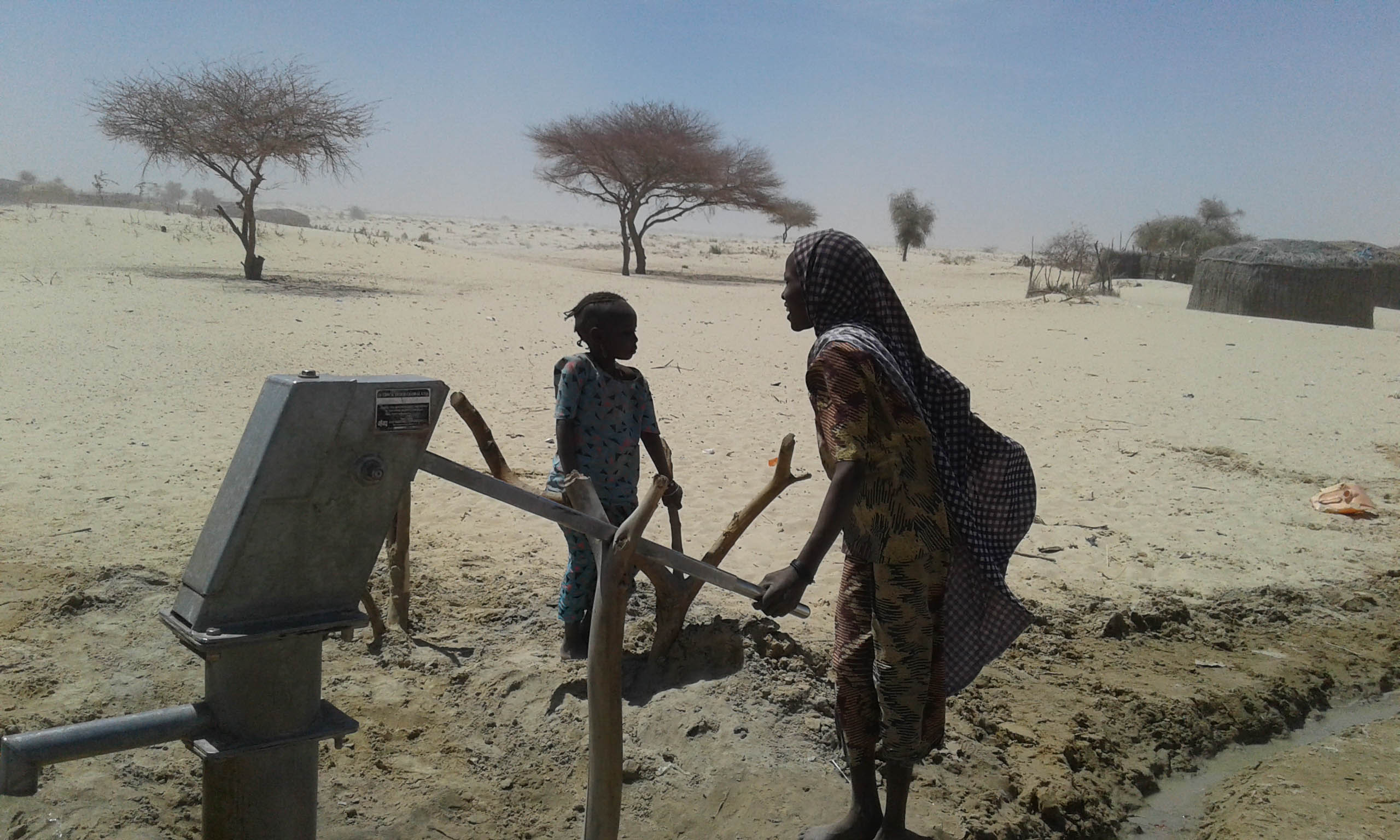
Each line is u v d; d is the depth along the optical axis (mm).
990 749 4039
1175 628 5598
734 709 3893
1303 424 11539
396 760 3676
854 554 3234
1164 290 34562
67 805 3146
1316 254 24203
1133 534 7250
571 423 4160
